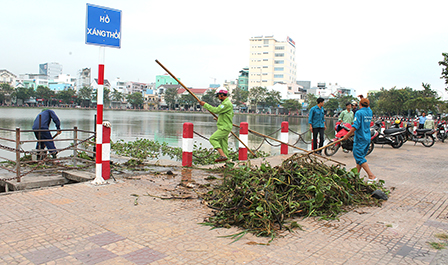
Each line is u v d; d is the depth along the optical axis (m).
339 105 73.56
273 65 96.25
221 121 7.09
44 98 90.50
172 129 22.23
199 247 3.00
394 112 69.06
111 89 106.50
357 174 5.18
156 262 2.68
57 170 5.93
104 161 5.46
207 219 3.77
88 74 104.88
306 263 2.75
